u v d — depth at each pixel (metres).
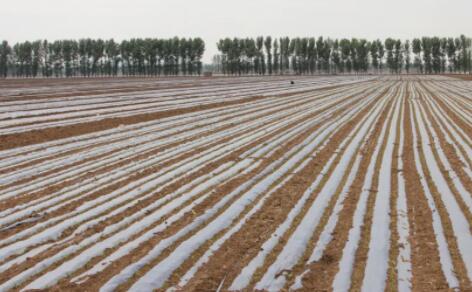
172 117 29.89
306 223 10.88
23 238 10.10
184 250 9.25
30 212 11.75
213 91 52.84
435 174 15.28
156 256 9.02
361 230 10.42
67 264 8.64
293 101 42.84
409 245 9.52
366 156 18.50
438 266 8.46
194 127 26.06
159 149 19.77
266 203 12.49
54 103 35.06
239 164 16.95
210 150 19.56
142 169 16.22
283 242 9.79
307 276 8.16
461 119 30.11
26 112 29.31
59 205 12.31
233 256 9.06
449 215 11.23
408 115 32.38
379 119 30.16
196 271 8.41
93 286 7.84
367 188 13.89
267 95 48.97
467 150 19.05
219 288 7.72
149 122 27.52
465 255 8.89
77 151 19.22
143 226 10.69
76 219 11.09
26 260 8.91
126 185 14.20
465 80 91.25
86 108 32.66
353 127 26.52
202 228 10.57
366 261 8.78
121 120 27.73
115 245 9.60
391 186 14.09
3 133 22.03
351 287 7.78
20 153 18.59
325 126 26.73
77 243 9.70
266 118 30.23
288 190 13.73
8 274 8.34
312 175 15.50
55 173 15.73
